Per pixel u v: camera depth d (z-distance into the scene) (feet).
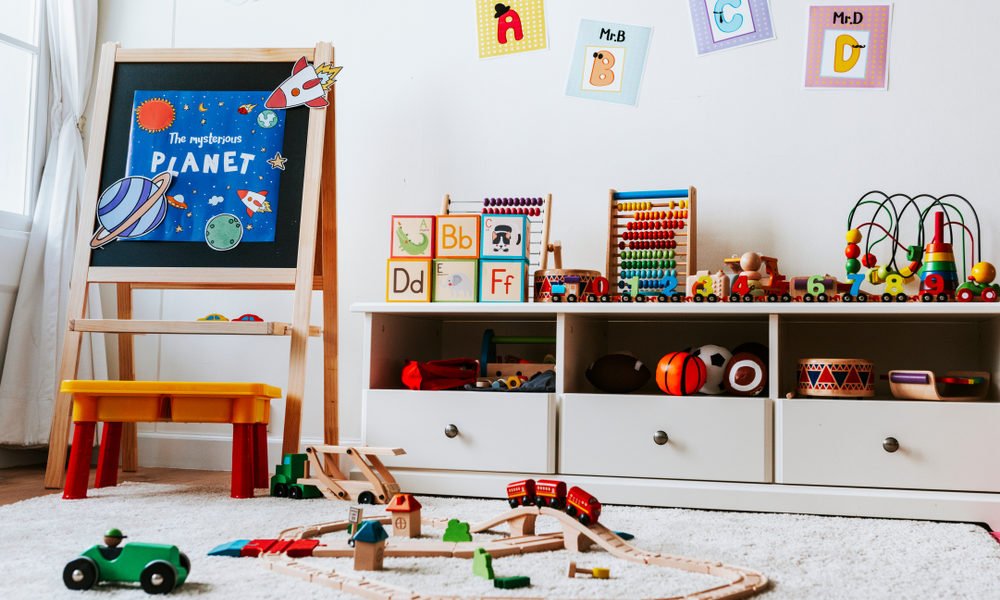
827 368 6.12
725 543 4.79
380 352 6.79
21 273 8.14
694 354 6.60
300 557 4.25
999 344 6.17
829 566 4.28
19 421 7.93
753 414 6.04
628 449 6.22
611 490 6.15
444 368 6.70
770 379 6.11
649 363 7.57
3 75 8.15
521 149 8.00
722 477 6.06
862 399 6.11
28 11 8.46
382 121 8.29
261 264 7.00
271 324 6.63
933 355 7.09
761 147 7.53
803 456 5.95
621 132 7.80
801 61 7.50
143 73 7.47
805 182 7.43
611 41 7.88
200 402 6.25
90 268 7.14
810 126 7.45
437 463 6.46
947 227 7.12
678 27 7.76
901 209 7.23
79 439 6.20
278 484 6.32
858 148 7.35
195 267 7.04
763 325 7.38
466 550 4.27
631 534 4.90
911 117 7.27
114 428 6.83
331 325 7.39
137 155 7.30
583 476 6.28
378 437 6.57
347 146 8.34
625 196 7.42
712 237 7.55
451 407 6.47
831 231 7.35
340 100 8.39
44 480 7.27
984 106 7.15
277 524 5.15
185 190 7.20
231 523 5.17
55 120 8.48
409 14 8.31
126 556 3.67
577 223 7.83
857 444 5.88
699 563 4.04
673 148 7.70
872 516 5.76
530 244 7.84
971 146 7.14
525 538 4.58
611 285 7.36
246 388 6.20
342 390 8.16
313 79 7.24
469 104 8.13
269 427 8.27
